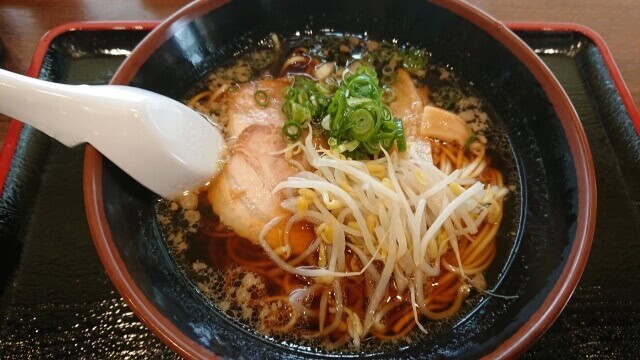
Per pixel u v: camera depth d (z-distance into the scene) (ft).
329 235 0.56
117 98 0.53
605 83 0.72
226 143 0.65
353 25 0.75
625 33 0.82
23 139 0.63
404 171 0.60
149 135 0.53
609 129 0.69
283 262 0.57
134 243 0.54
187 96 0.70
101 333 0.52
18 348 0.50
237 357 0.47
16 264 0.55
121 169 0.56
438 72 0.73
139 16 0.80
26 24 0.78
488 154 0.67
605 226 0.61
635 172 0.65
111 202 0.53
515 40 0.63
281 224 0.59
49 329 0.52
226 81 0.72
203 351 0.43
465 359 0.46
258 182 0.62
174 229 0.60
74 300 0.53
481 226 0.61
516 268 0.58
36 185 0.61
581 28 0.77
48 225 0.58
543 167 0.62
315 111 0.65
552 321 0.45
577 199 0.53
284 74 0.73
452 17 0.67
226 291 0.56
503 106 0.69
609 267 0.58
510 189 0.64
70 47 0.73
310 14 0.73
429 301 0.56
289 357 0.52
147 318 0.44
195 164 0.59
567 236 0.52
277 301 0.56
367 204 0.57
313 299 0.56
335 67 0.74
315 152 0.61
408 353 0.52
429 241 0.57
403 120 0.68
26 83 0.50
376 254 0.55
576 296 0.56
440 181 0.60
